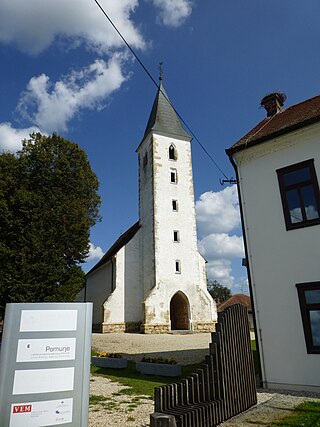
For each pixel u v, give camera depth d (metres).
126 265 30.66
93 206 26.34
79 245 22.97
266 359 9.88
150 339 22.19
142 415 7.07
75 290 21.34
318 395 8.45
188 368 12.40
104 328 28.11
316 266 9.51
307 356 9.16
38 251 19.94
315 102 13.00
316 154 10.19
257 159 11.45
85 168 25.78
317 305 9.27
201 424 5.96
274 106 15.30
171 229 30.83
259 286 10.45
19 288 18.59
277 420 6.40
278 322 9.86
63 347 4.85
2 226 20.39
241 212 11.48
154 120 35.00
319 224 9.70
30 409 4.50
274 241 10.46
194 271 30.47
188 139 34.97
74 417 4.67
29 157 23.48
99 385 10.21
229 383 7.10
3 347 4.60
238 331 8.00
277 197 10.71
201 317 29.05
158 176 32.03
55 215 21.73
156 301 27.77
